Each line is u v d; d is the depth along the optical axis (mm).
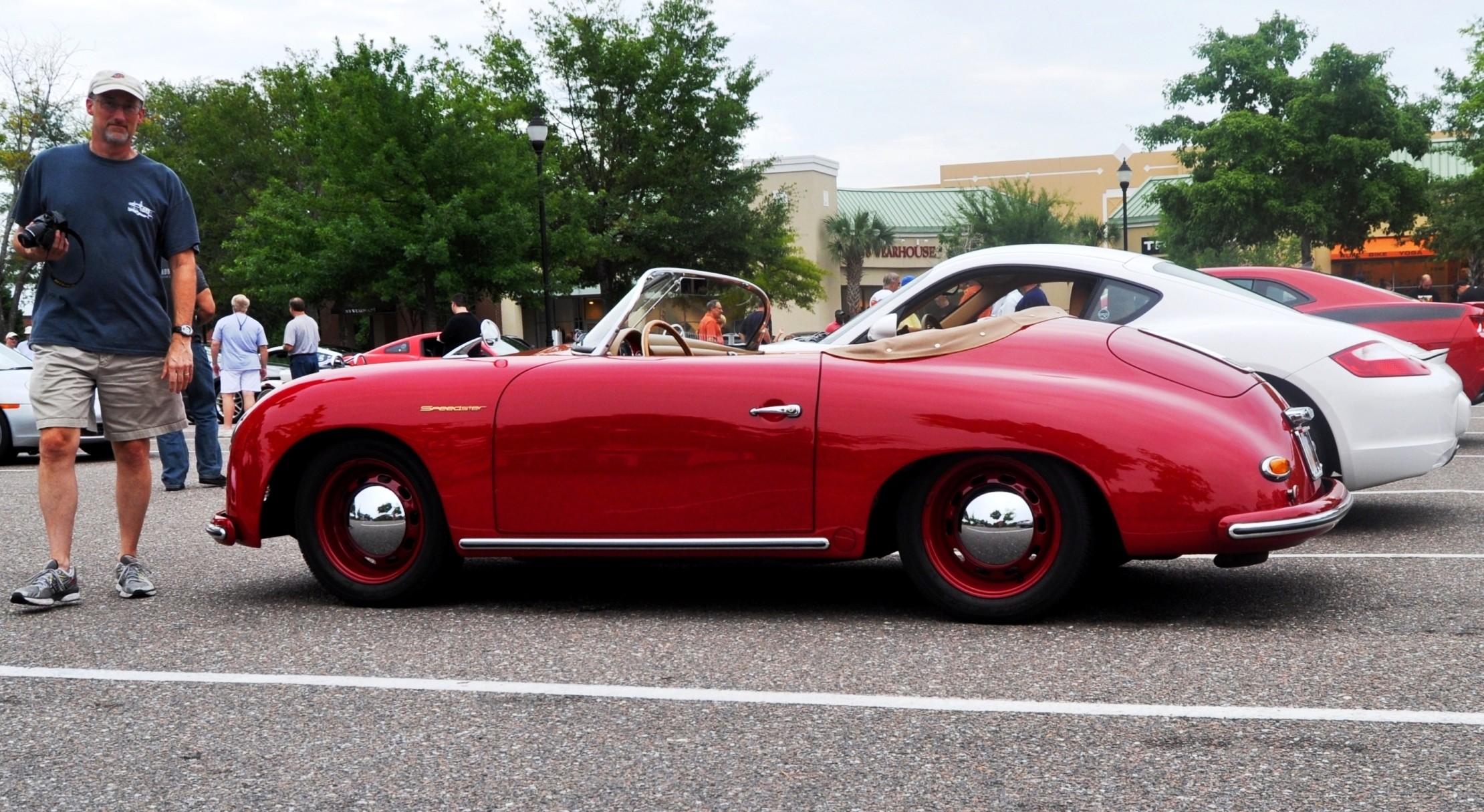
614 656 3941
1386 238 53156
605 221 38906
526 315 43312
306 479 4754
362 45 30438
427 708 3400
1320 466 4512
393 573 4727
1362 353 5898
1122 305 6086
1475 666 3604
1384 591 4715
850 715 3275
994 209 64250
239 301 14820
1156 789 2695
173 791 2801
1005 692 3457
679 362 4484
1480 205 39375
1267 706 3271
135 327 4930
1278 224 37031
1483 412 14500
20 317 41719
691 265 40500
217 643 4195
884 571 5387
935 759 2922
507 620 4500
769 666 3791
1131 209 67125
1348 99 36688
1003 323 4449
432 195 30719
